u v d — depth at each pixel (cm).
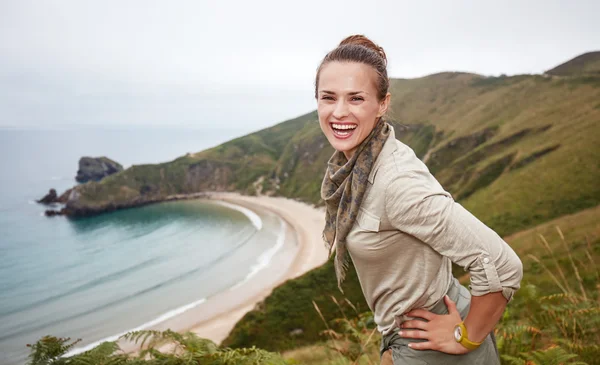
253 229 9569
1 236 10244
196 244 8638
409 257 156
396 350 174
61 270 7344
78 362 231
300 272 5941
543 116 8125
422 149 10469
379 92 159
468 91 12125
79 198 12638
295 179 13712
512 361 283
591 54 14650
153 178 14338
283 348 2647
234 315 4512
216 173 15075
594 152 5397
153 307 5078
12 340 4428
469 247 138
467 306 166
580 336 333
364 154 157
